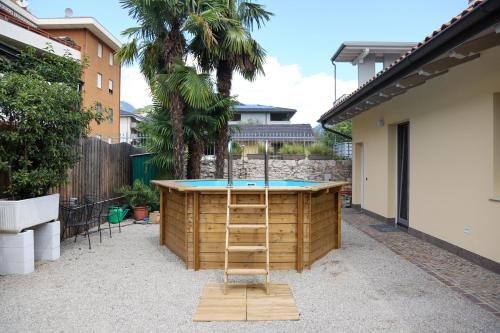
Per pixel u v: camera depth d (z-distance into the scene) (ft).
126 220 32.55
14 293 14.15
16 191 17.35
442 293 13.92
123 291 14.39
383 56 48.14
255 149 48.83
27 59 19.16
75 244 22.70
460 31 13.48
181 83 29.76
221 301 13.25
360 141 37.04
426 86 22.74
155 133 33.78
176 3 27.89
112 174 32.17
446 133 20.52
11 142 16.52
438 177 21.40
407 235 25.09
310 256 17.53
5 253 16.40
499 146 16.57
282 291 14.25
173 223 20.75
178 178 31.32
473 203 18.06
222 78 34.88
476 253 17.84
